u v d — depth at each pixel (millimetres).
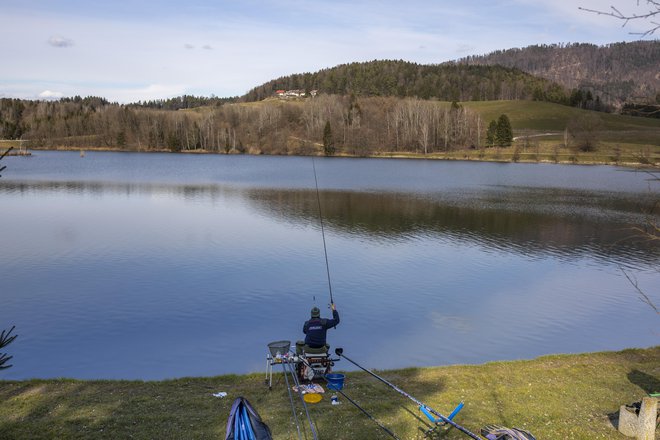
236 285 25062
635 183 81938
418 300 23578
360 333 19672
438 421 9688
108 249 31766
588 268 30016
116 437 9156
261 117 175625
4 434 9195
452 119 161375
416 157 146000
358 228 41000
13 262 28344
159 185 69938
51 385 11797
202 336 18875
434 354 17844
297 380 11484
